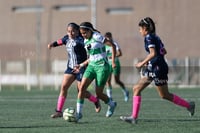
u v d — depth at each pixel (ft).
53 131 95.55
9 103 169.89
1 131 95.86
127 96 179.63
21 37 492.13
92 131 95.09
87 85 109.81
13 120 114.93
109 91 167.63
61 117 118.42
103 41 109.50
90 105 156.87
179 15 467.93
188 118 116.98
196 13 465.06
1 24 496.23
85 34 109.09
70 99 190.08
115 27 475.72
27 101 179.73
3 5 493.36
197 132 93.35
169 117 119.55
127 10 474.49
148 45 100.73
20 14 492.13
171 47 469.16
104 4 476.54
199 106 151.02
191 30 465.88
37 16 474.90
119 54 172.55
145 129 97.35
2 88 327.88
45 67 426.10
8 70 431.43
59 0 482.28
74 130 96.73
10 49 492.54
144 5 471.21
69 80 114.62
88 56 113.09
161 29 469.57
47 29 484.33
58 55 472.03
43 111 137.90
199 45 463.83
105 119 115.55
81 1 478.18
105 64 110.42
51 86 341.82
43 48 479.41
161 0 469.16
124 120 104.63
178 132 93.35
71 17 479.82
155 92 238.48
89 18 476.54
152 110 139.13
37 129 98.53
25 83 407.23
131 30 472.85
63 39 117.08
